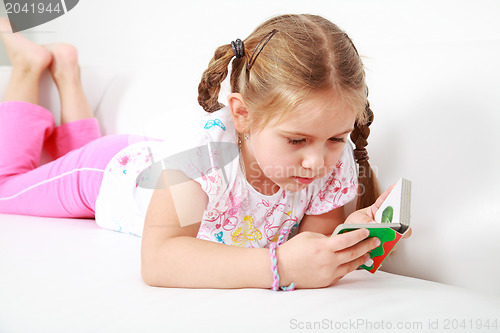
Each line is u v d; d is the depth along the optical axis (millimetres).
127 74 1579
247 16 1391
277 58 836
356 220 960
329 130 809
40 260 937
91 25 1750
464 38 1029
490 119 876
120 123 1549
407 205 817
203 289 796
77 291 789
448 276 885
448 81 938
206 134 953
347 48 851
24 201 1397
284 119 806
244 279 790
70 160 1354
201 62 1419
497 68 894
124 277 854
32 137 1538
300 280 788
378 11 1154
